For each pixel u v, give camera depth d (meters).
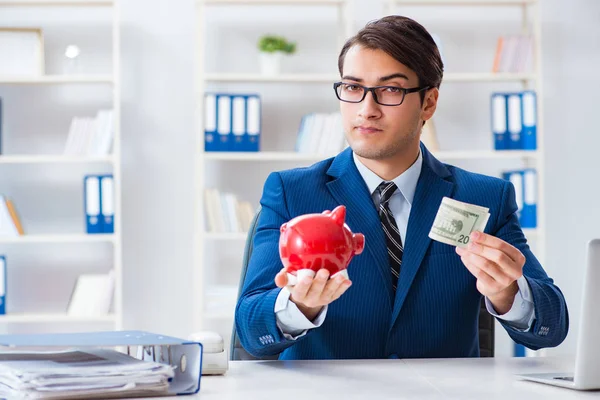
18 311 3.84
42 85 3.83
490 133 3.95
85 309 3.63
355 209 1.67
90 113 3.85
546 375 1.34
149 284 3.85
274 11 3.89
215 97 3.62
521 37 3.75
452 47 3.93
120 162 3.78
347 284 1.25
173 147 3.86
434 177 1.72
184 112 3.86
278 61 3.71
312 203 1.69
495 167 3.96
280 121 3.89
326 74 3.70
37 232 3.85
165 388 1.17
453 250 1.67
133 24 3.84
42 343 1.12
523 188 3.66
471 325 1.71
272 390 1.23
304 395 1.19
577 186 3.96
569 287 3.95
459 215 1.38
